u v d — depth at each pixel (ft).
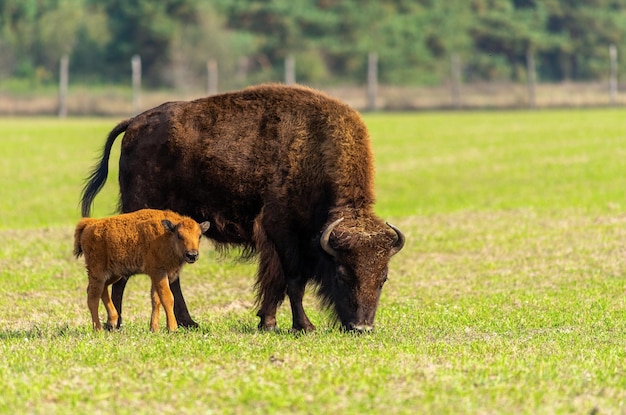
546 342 123.34
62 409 88.63
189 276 189.57
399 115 616.39
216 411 87.71
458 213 267.18
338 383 95.30
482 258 204.64
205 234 142.82
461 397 91.20
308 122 139.54
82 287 180.34
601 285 176.45
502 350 114.93
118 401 90.99
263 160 138.92
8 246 217.15
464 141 455.22
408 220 253.85
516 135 470.39
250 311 159.33
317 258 137.18
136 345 116.16
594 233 227.20
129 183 143.95
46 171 381.19
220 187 139.64
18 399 91.25
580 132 471.62
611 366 106.93
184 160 140.67
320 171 137.39
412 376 98.48
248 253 145.69
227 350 112.88
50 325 144.97
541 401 90.99
